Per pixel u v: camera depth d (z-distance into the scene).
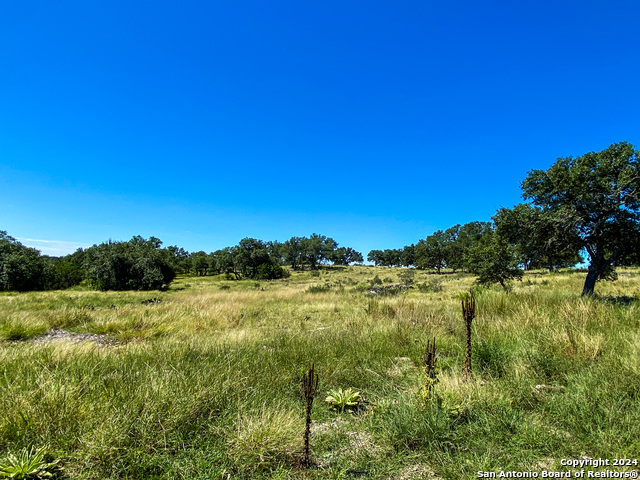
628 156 9.73
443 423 2.70
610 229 10.01
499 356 4.37
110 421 2.62
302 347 5.72
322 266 122.19
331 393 3.73
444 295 17.08
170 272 43.62
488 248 18.36
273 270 64.75
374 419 3.06
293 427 2.79
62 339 7.45
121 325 9.05
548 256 12.14
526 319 6.19
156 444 2.51
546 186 11.05
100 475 2.24
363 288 26.83
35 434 2.57
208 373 3.93
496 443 2.56
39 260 43.72
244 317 11.19
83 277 46.97
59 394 3.00
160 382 3.33
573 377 3.48
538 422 2.79
